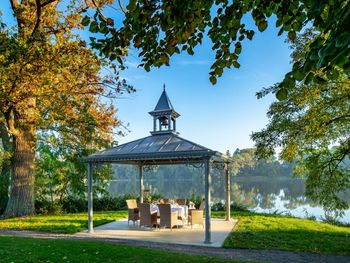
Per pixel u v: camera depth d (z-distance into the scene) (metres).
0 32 9.74
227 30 3.81
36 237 10.89
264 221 13.95
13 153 16.77
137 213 13.34
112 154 11.95
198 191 37.56
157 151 11.12
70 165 21.17
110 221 14.49
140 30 3.52
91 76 13.14
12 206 16.48
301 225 12.92
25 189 16.75
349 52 1.83
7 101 11.91
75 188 20.91
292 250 9.06
